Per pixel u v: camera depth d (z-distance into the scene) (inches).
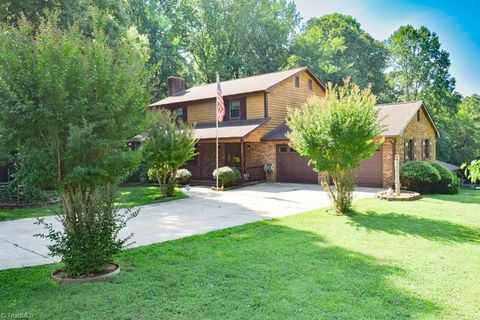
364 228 336.2
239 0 1508.4
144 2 1439.5
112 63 222.7
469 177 209.2
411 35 1752.0
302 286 191.3
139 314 160.6
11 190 538.9
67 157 194.9
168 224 375.6
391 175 675.4
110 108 208.2
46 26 213.9
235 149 879.1
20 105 187.2
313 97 437.7
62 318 157.5
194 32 1601.9
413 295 177.9
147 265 233.6
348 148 395.5
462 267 220.8
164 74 1391.5
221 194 636.1
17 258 259.0
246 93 819.4
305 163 788.0
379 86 1739.7
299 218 393.1
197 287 192.2
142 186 813.9
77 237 210.7
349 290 185.0
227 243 288.7
